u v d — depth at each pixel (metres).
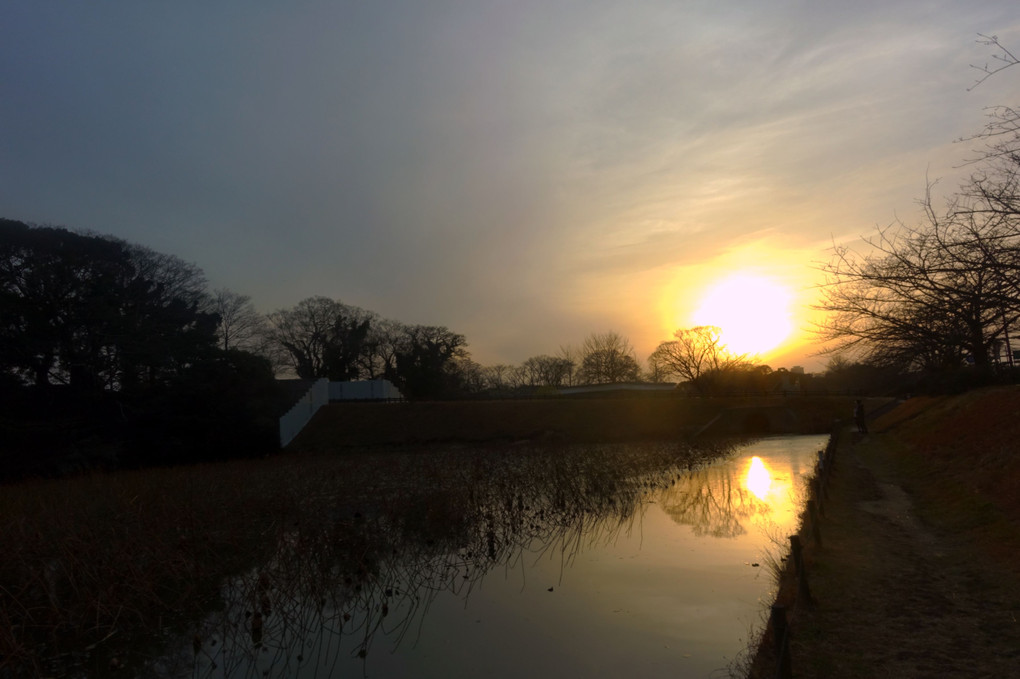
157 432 51.16
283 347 96.56
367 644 11.01
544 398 75.31
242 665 10.57
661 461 35.97
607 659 9.70
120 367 50.62
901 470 24.36
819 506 16.03
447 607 12.63
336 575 14.90
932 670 7.49
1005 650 7.82
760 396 69.94
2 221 47.22
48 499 25.62
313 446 57.59
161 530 17.41
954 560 11.76
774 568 12.62
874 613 9.37
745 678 8.31
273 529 18.31
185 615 13.10
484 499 23.69
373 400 75.62
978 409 24.34
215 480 30.72
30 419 47.44
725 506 21.62
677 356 95.75
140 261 57.59
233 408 53.12
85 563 13.85
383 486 27.78
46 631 12.35
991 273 10.57
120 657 11.14
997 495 14.45
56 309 47.88
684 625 10.83
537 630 11.11
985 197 10.70
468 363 121.00
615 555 15.77
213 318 63.12
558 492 23.95
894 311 13.01
